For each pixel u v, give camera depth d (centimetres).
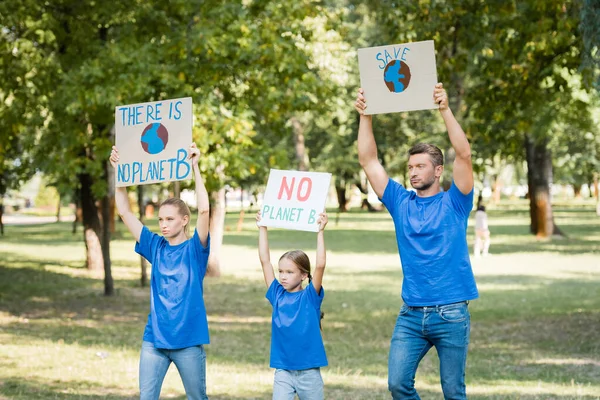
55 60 2711
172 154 989
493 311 2620
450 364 879
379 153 8919
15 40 2608
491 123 2866
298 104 2630
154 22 2808
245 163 2488
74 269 4309
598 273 3791
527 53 2361
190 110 986
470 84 3856
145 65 2473
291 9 2662
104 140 2808
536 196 5944
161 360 934
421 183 897
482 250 5119
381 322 2478
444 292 871
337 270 4219
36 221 11775
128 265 4566
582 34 1852
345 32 3456
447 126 893
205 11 2588
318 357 923
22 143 3525
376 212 12788
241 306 2922
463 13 2408
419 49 922
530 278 3631
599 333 2081
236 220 10812
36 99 2769
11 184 5450
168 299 928
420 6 2395
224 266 4519
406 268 890
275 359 933
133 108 1006
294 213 968
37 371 1616
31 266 4478
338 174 9525
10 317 2534
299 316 922
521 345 1992
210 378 1563
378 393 1416
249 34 2520
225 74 2608
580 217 9462
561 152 8750
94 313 2688
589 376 1584
